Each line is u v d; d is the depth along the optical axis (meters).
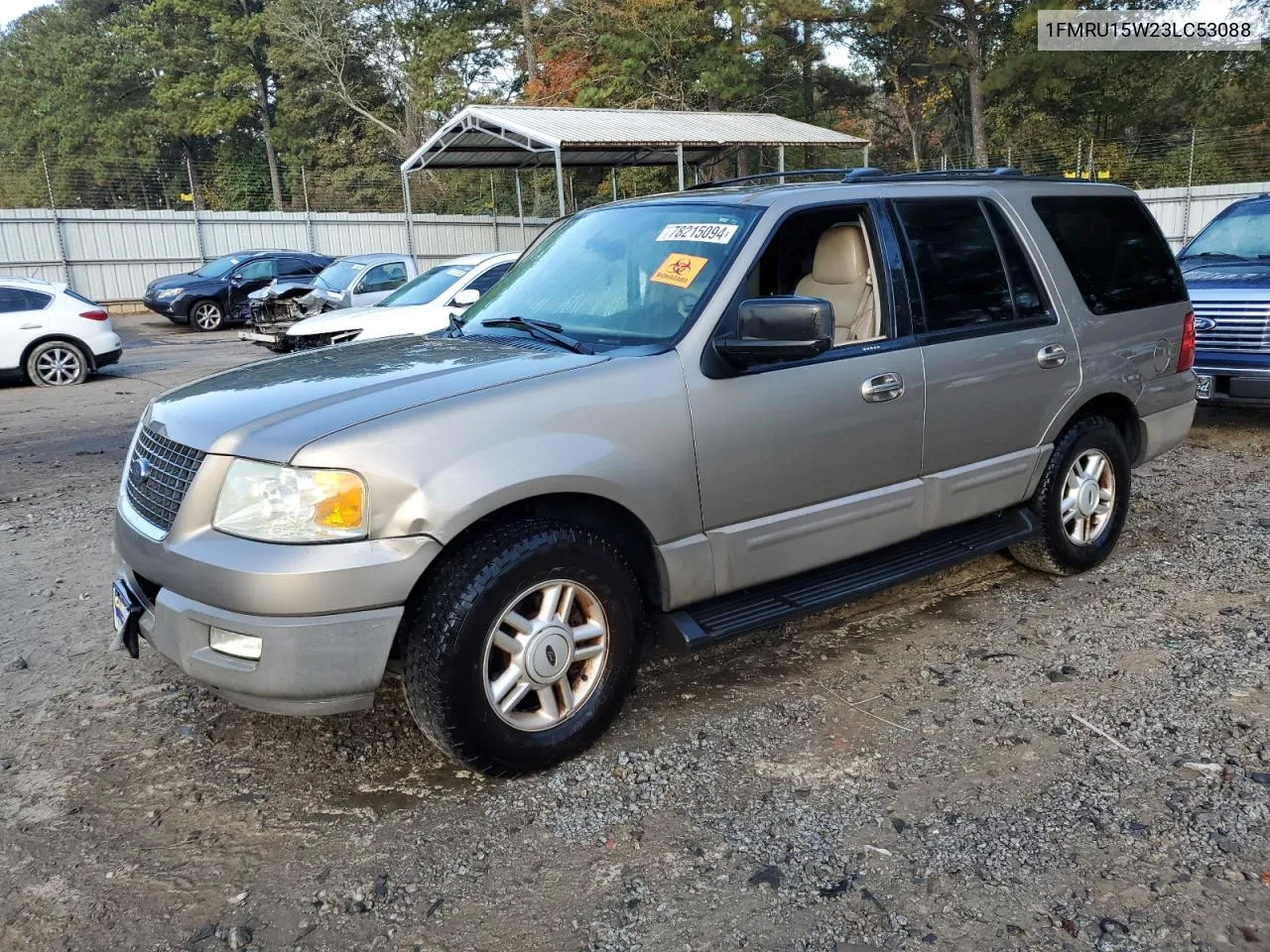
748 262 3.68
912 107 45.34
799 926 2.61
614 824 3.08
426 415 3.04
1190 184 26.36
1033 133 39.75
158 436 3.37
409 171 24.22
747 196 3.96
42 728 3.80
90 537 6.37
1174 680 3.91
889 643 4.38
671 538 3.48
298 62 46.16
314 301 15.88
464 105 44.38
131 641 3.40
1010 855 2.87
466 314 4.42
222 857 2.98
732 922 2.63
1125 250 5.16
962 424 4.28
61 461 8.85
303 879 2.87
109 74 51.78
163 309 23.30
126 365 16.61
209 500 3.02
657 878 2.82
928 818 3.06
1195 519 6.02
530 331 3.89
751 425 3.60
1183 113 37.59
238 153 53.16
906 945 2.53
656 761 3.43
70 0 58.94
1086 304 4.83
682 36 38.12
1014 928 2.57
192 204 32.44
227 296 23.42
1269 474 7.04
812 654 4.29
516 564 3.11
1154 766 3.31
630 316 3.75
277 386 3.44
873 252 4.09
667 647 3.62
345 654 2.92
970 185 4.55
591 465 3.21
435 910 2.71
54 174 36.78
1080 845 2.90
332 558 2.88
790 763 3.40
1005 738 3.52
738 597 3.81
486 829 3.07
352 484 2.89
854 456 3.92
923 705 3.79
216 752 3.59
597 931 2.62
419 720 3.16
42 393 13.52
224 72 49.41
